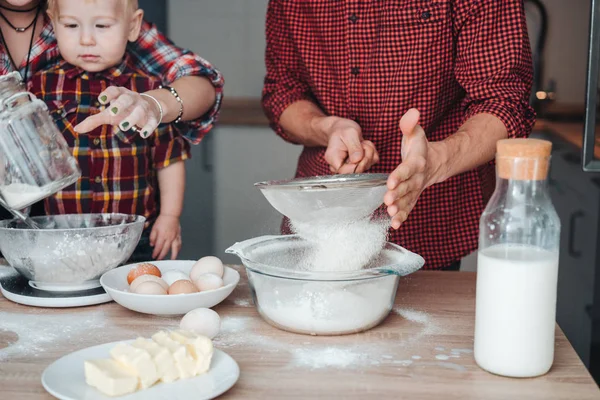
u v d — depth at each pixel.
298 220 1.18
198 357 0.92
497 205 0.96
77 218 1.44
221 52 3.31
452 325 1.14
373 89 1.57
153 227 1.81
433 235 1.68
